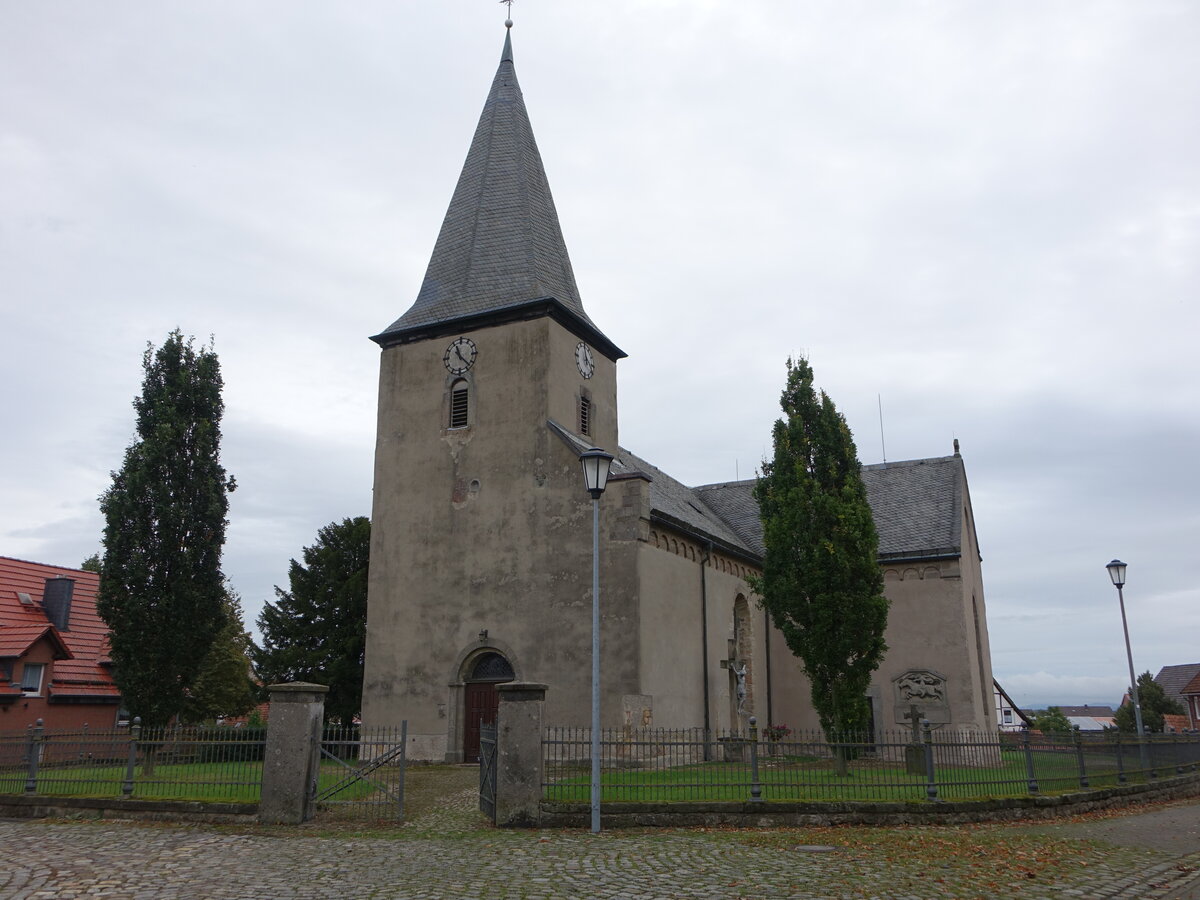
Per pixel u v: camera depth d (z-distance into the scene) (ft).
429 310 98.07
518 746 49.29
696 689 91.76
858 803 51.57
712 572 100.32
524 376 90.38
